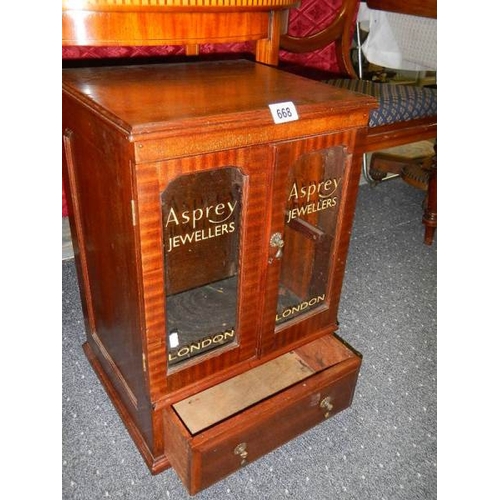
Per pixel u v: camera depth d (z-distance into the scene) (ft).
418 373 4.10
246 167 2.50
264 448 3.16
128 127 2.10
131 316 2.78
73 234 3.40
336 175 3.00
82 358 4.03
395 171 6.65
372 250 5.85
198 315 2.93
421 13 5.13
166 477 3.17
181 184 2.40
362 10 6.04
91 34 2.63
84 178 2.86
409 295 5.08
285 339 3.35
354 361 3.29
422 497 3.13
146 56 4.75
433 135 5.17
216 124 2.29
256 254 2.82
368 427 3.59
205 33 2.94
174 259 2.64
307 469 3.27
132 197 2.27
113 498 3.02
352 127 2.81
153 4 2.60
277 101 2.57
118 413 3.50
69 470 3.17
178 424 2.79
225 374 3.13
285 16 3.57
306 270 3.29
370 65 6.89
